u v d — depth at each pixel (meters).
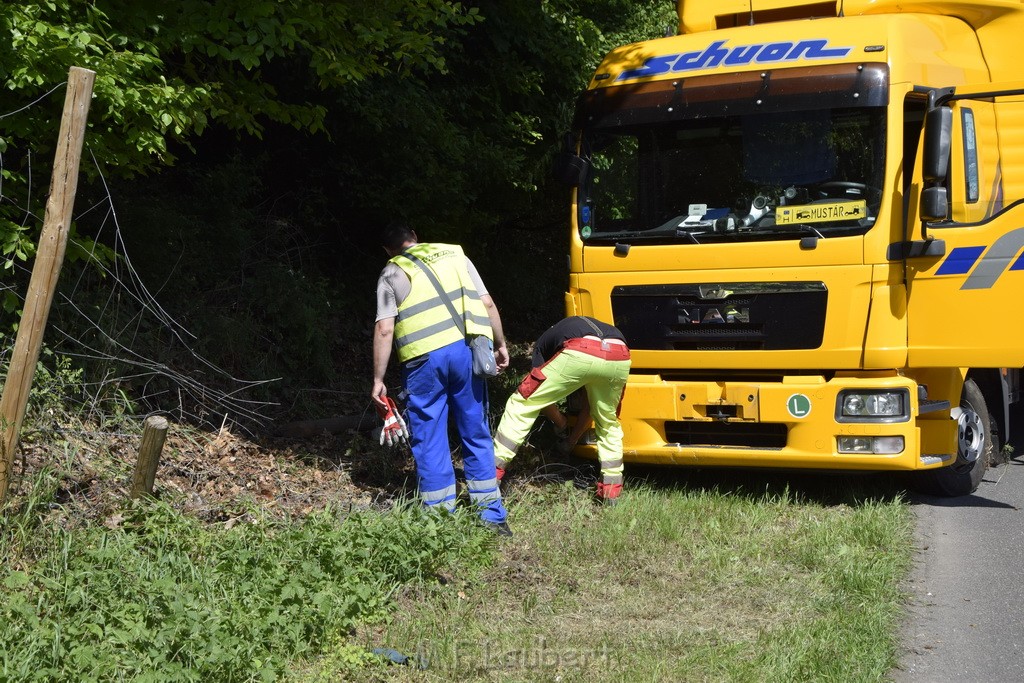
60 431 6.35
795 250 6.89
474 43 12.06
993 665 4.52
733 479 7.84
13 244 6.01
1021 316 6.53
